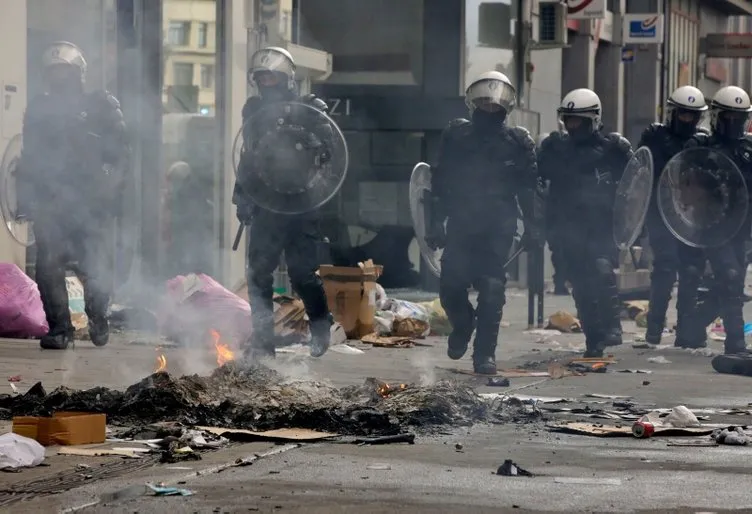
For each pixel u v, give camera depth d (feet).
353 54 178.60
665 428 58.29
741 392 76.23
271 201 79.71
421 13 177.99
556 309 158.10
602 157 94.63
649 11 296.92
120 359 85.97
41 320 99.66
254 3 136.05
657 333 108.78
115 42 122.11
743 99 101.60
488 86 81.66
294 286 81.97
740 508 41.88
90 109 90.12
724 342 104.22
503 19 191.31
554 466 49.24
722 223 100.83
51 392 61.26
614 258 95.86
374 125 178.60
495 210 82.23
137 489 42.57
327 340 83.71
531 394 73.20
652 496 43.60
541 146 95.76
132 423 56.65
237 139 80.79
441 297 84.17
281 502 41.45
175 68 126.82
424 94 178.19
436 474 47.01
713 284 106.01
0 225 104.47
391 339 104.58
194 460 48.83
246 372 64.85
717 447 54.60
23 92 108.58
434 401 60.18
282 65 79.41
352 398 61.62
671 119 103.35
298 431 55.16
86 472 46.14
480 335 82.89
